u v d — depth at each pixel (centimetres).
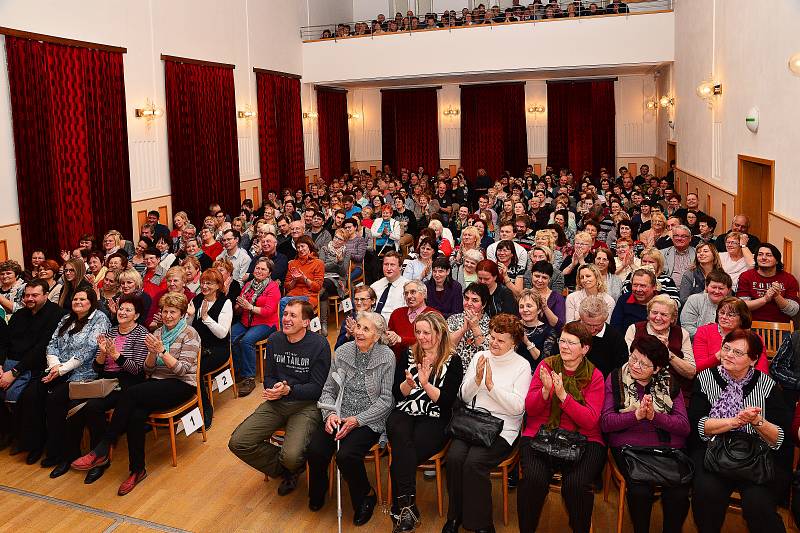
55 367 475
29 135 870
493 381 388
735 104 837
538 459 353
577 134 1845
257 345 611
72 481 446
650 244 705
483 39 1469
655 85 1742
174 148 1160
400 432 386
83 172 959
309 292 690
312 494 405
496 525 384
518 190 1205
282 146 1534
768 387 341
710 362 405
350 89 1947
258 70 1422
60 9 914
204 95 1238
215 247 823
